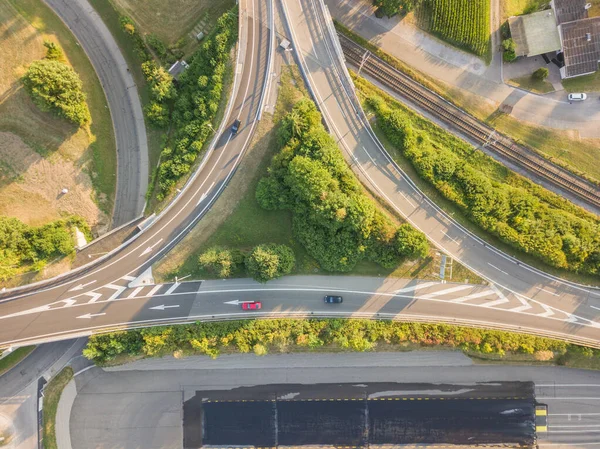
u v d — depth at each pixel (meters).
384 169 62.44
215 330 61.19
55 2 66.19
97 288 62.78
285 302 62.62
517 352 62.34
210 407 66.94
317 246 60.19
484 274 62.09
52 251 61.94
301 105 59.31
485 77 65.38
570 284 61.91
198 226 63.03
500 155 64.88
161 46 64.81
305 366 65.75
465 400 65.69
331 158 58.16
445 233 62.25
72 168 65.94
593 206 64.31
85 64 67.19
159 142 68.00
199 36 65.88
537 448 65.19
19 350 65.56
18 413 65.88
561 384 64.94
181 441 67.31
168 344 61.50
